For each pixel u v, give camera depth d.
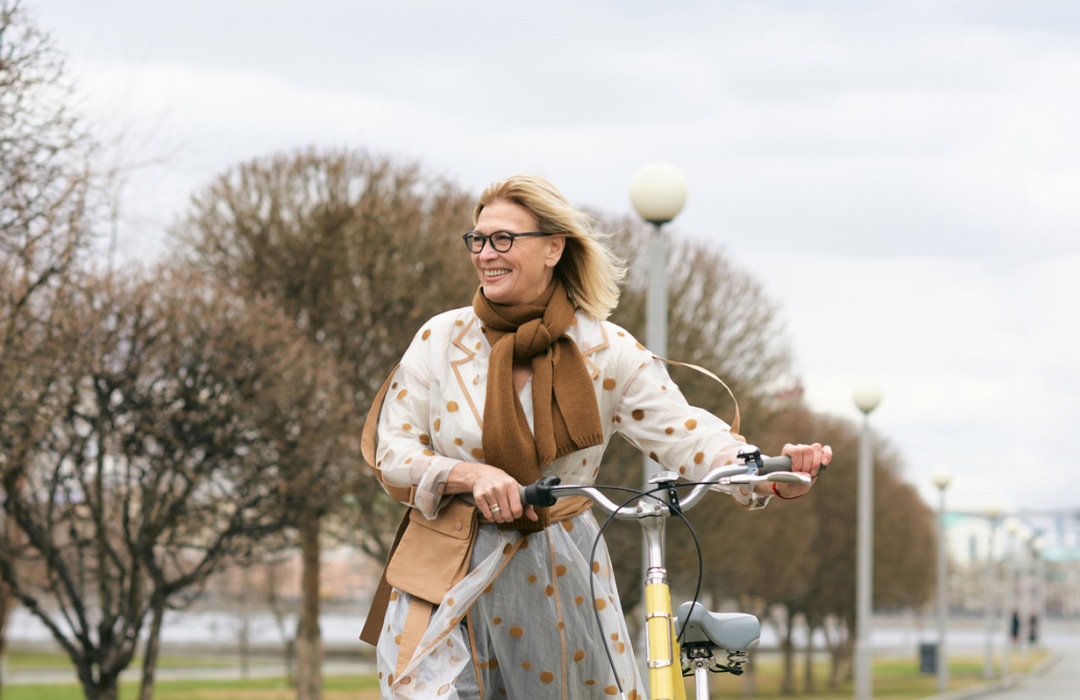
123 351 16.36
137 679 44.00
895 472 60.03
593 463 3.63
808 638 55.38
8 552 16.62
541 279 3.61
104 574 17.47
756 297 27.56
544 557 3.55
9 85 11.38
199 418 16.50
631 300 25.11
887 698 41.91
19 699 33.50
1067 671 63.88
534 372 3.55
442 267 23.27
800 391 26.47
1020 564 93.06
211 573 17.80
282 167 23.64
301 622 26.25
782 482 3.21
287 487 17.23
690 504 3.27
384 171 24.02
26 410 14.34
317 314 22.89
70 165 12.42
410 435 3.63
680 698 3.46
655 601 3.25
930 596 71.00
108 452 16.62
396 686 3.46
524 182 3.61
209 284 17.88
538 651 3.57
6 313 13.45
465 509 3.51
